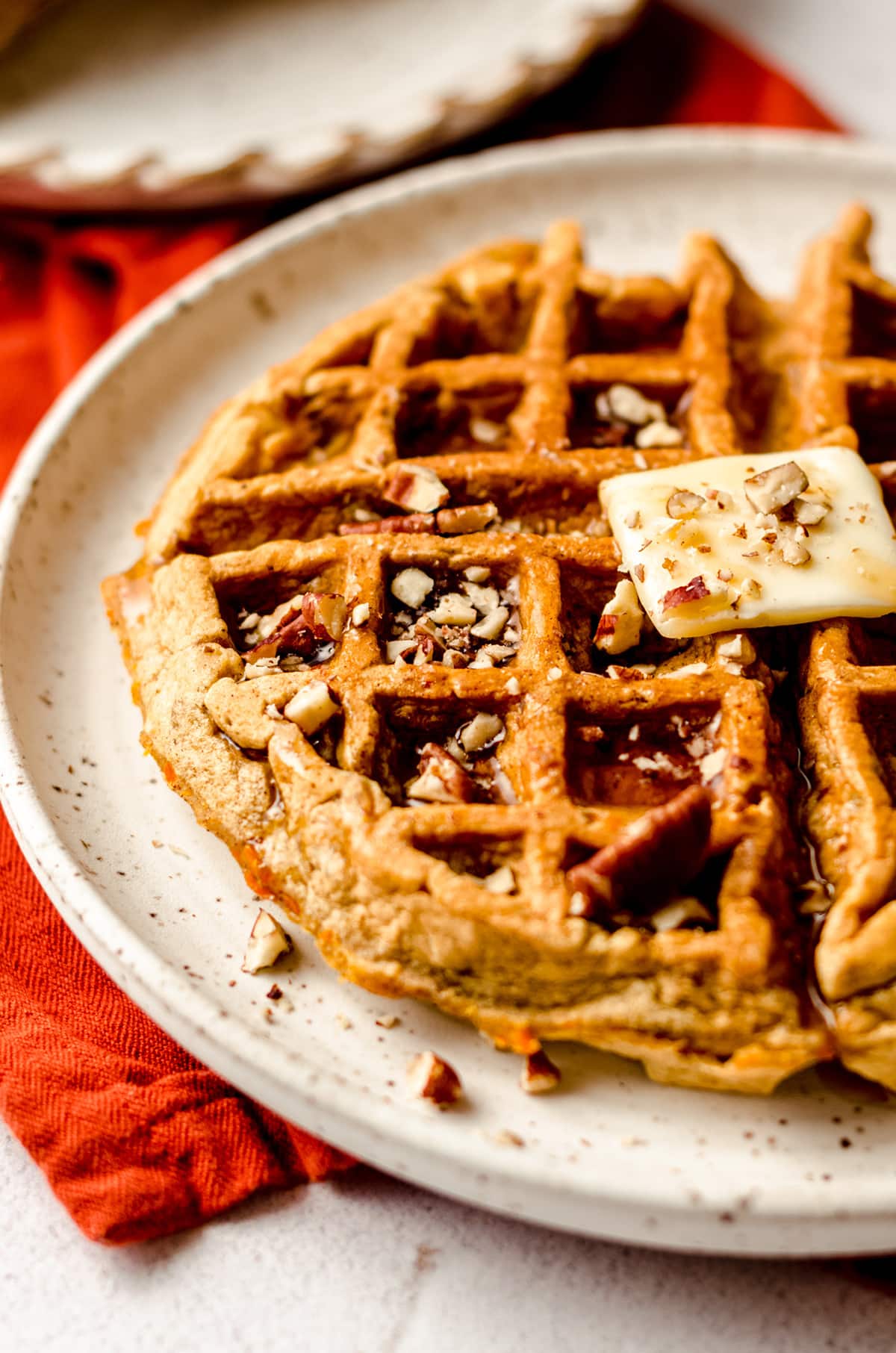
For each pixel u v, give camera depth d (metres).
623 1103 0.33
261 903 0.35
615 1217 0.32
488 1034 0.33
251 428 0.37
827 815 0.34
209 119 0.47
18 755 0.35
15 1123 0.33
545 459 0.37
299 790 0.33
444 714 0.34
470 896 0.32
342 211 0.43
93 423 0.40
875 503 0.36
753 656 0.35
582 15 0.46
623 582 0.35
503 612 0.35
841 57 0.52
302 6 0.49
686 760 0.34
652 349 0.40
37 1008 0.35
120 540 0.39
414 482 0.36
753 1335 0.33
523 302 0.39
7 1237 0.33
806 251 0.41
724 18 0.53
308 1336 0.33
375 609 0.35
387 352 0.38
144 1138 0.34
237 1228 0.33
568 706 0.34
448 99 0.45
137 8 0.48
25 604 0.38
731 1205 0.31
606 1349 0.32
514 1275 0.33
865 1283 0.33
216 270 0.42
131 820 0.36
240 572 0.36
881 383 0.38
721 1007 0.32
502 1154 0.32
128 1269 0.33
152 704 0.35
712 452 0.37
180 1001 0.33
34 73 0.47
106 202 0.45
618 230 0.45
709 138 0.45
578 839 0.33
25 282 0.46
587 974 0.32
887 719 0.35
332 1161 0.33
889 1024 0.32
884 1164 0.32
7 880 0.36
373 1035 0.33
